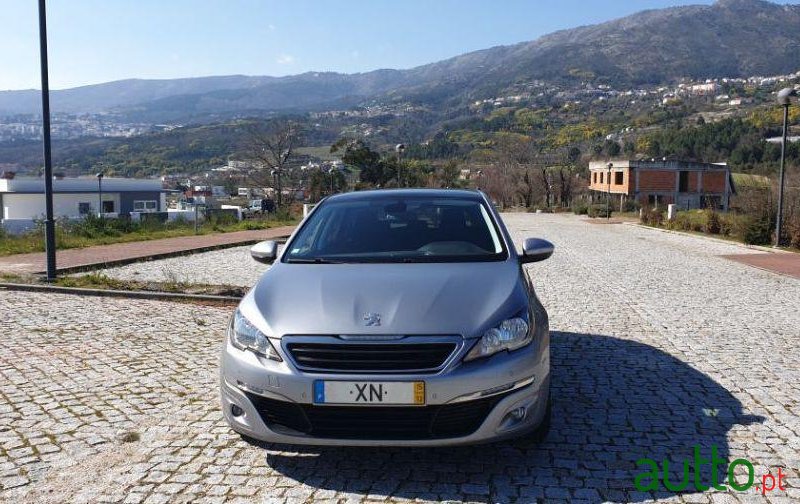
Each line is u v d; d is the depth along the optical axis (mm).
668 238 22438
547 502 3234
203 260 13789
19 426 4211
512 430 3414
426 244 4547
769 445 3910
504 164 77875
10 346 6176
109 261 12461
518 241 20828
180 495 3299
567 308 8344
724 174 64500
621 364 5680
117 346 6199
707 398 4762
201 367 5527
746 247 18156
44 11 9672
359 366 3324
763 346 6340
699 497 3283
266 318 3615
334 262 4336
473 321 3451
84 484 3420
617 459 3725
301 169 50625
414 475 3541
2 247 15055
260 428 3461
